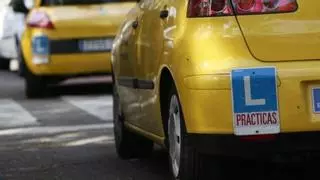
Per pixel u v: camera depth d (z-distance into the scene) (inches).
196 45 298.2
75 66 745.6
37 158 436.5
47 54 742.5
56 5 762.2
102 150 458.9
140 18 377.1
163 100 338.6
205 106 291.3
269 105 289.0
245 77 289.0
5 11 1082.7
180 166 314.3
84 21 743.7
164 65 325.4
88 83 884.6
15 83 927.7
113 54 442.9
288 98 289.1
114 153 448.1
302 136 290.7
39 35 743.7
